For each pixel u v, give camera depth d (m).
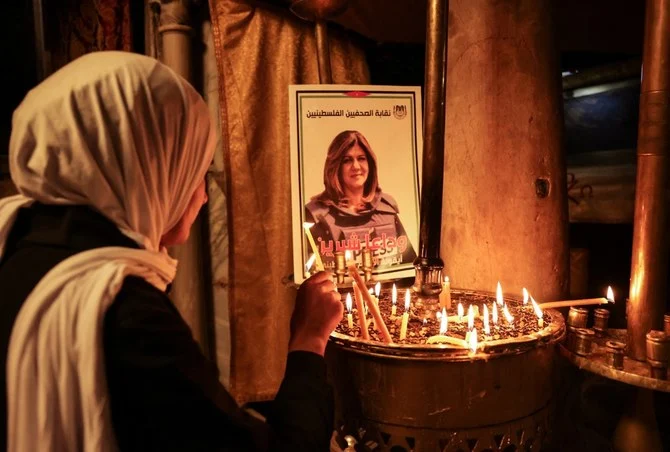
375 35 2.07
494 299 1.37
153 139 0.67
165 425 0.56
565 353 1.17
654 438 1.28
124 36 2.06
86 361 0.56
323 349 0.88
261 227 1.94
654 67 1.13
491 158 1.46
